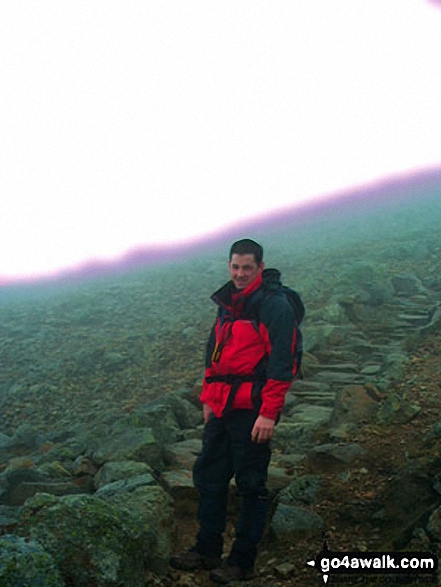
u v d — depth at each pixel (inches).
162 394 324.2
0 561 105.2
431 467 153.4
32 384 383.6
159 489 159.6
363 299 399.9
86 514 125.0
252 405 129.3
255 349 130.2
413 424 203.6
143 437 206.1
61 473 209.0
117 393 346.0
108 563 119.0
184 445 223.0
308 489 167.6
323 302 416.5
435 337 313.3
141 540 132.3
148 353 398.9
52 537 119.6
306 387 273.3
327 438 212.1
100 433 250.2
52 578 107.5
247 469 130.3
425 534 132.6
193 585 132.6
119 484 167.2
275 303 128.0
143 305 555.5
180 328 446.6
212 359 133.6
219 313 137.6
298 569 136.6
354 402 226.8
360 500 159.2
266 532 156.6
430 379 247.0
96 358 409.4
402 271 487.2
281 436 218.4
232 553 134.3
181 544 155.2
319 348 325.4
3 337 502.9
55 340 476.4
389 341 333.4
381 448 186.7
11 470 209.5
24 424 316.2
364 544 142.5
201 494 139.9
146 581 131.0
